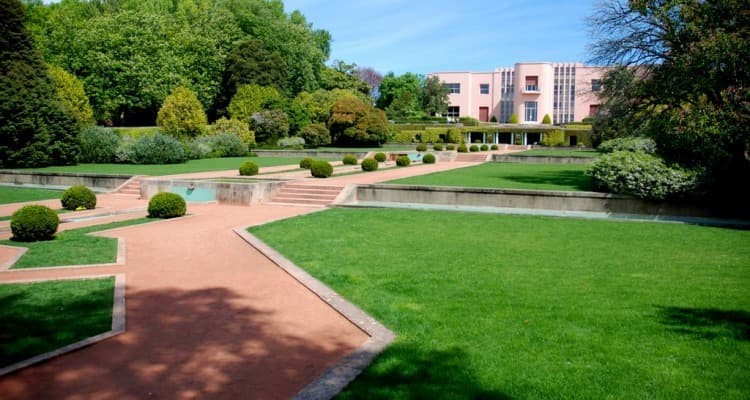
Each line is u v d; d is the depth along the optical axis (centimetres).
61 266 879
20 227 1073
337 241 1073
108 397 436
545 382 449
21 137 2739
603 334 555
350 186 1738
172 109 3766
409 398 422
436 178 2123
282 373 482
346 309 649
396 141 5775
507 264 870
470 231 1179
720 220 1356
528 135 6862
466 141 6438
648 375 461
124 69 4347
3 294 716
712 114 1370
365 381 452
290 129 4956
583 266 856
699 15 1472
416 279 780
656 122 1622
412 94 7750
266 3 6494
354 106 4894
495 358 498
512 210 1520
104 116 4488
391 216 1401
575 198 1498
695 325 579
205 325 609
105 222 1364
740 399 418
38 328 588
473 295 699
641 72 1956
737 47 1296
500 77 7725
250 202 1714
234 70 4906
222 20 5138
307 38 5884
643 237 1113
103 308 661
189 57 4828
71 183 2255
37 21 4944
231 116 4603
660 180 1398
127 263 914
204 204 1745
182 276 828
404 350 518
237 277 822
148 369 491
